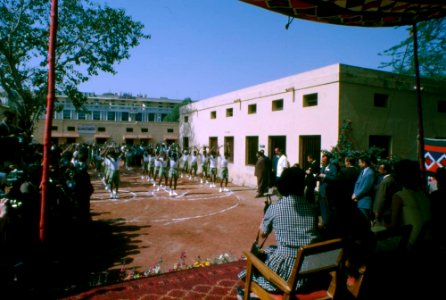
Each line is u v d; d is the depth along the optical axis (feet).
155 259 20.02
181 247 22.53
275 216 9.80
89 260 19.40
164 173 48.70
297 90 42.73
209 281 15.19
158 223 29.07
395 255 9.94
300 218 9.52
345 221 9.47
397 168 11.75
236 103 57.00
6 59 51.60
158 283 14.93
